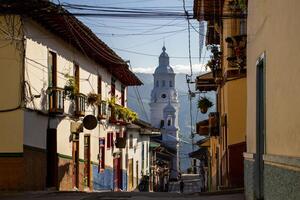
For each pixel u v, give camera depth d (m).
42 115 17.25
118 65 27.30
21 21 15.44
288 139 6.16
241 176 15.97
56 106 18.00
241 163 16.00
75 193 15.86
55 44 18.66
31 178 16.16
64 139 19.48
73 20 16.95
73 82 19.88
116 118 28.70
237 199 12.37
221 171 20.28
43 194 15.09
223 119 18.31
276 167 6.89
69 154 20.27
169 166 65.81
